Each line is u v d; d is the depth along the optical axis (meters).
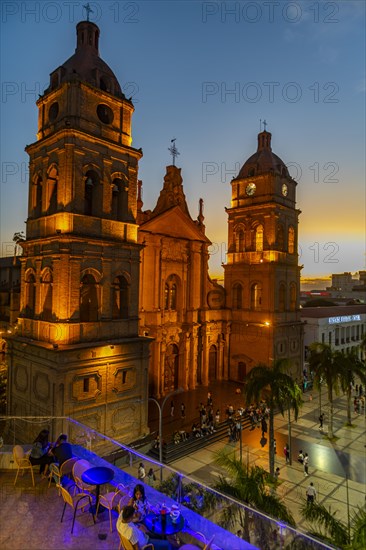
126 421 31.27
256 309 51.06
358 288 137.75
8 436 31.45
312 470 30.92
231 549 9.20
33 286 32.62
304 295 145.88
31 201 32.84
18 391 31.55
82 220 29.41
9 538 9.37
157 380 43.09
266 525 13.16
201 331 49.81
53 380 27.44
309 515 17.56
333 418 42.69
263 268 49.88
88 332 29.31
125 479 11.95
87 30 32.88
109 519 10.09
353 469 31.23
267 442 35.69
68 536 9.47
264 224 50.41
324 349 39.47
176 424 37.03
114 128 32.06
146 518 9.62
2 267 62.44
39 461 11.90
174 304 47.44
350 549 14.84
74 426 27.69
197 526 9.91
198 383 49.84
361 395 49.12
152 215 44.50
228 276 53.88
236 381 51.91
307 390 52.69
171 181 46.28
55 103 31.67
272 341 48.69
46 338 29.11
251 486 17.98
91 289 30.95
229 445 34.69
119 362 30.77
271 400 29.08
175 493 15.68
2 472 12.38
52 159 30.61
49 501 10.86
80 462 11.29
